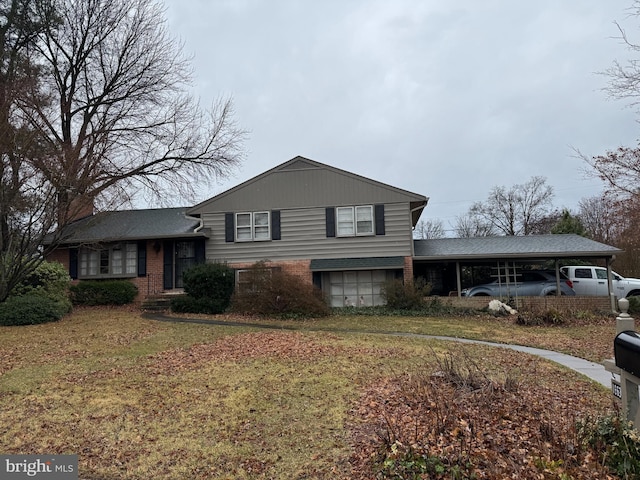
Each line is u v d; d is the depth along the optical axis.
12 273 13.77
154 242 18.89
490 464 3.74
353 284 18.02
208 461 4.53
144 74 21.47
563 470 3.54
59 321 13.60
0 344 10.09
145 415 5.76
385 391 6.43
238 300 15.89
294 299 15.27
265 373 7.61
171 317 14.89
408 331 12.57
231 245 18.59
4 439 5.06
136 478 4.22
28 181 13.13
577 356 9.41
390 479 3.71
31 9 18.72
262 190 18.70
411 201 17.98
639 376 3.77
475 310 16.05
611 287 16.38
